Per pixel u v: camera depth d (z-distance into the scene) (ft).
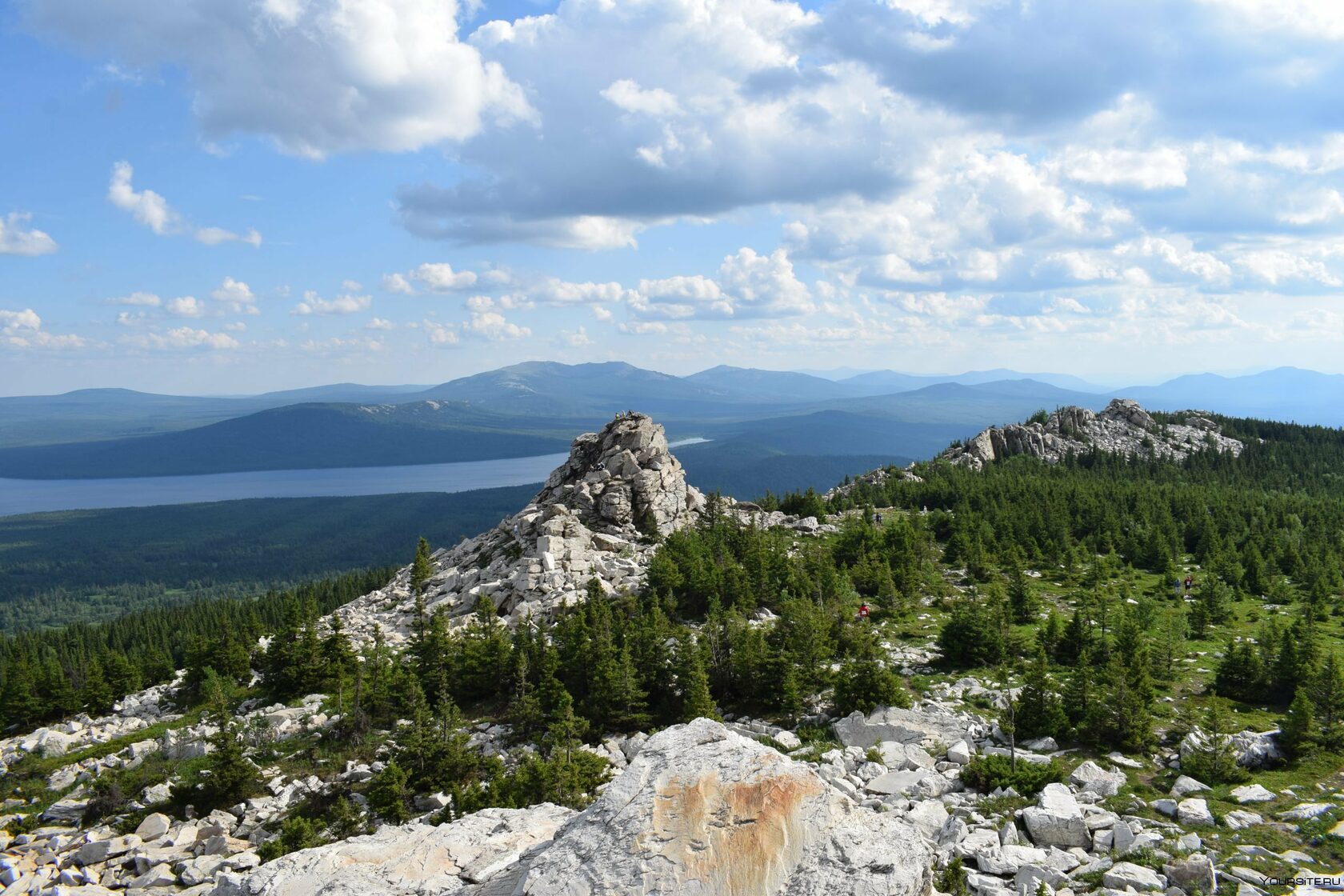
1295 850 110.52
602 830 65.21
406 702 221.87
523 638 246.88
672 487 405.80
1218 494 502.79
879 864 60.03
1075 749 159.84
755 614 280.31
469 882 72.54
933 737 172.35
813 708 202.18
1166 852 109.91
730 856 61.00
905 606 285.23
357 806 173.06
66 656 502.79
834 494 538.06
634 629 240.53
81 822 183.11
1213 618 280.92
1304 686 163.73
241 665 291.38
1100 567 337.93
